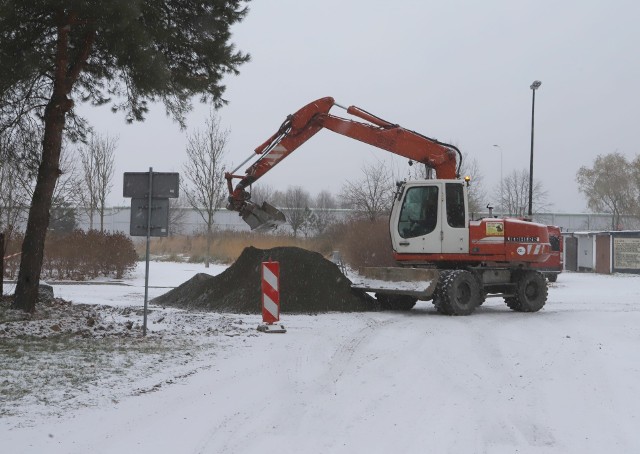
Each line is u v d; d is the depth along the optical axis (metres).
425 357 8.78
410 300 15.09
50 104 11.70
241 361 8.50
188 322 12.32
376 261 25.52
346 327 11.71
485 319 12.99
